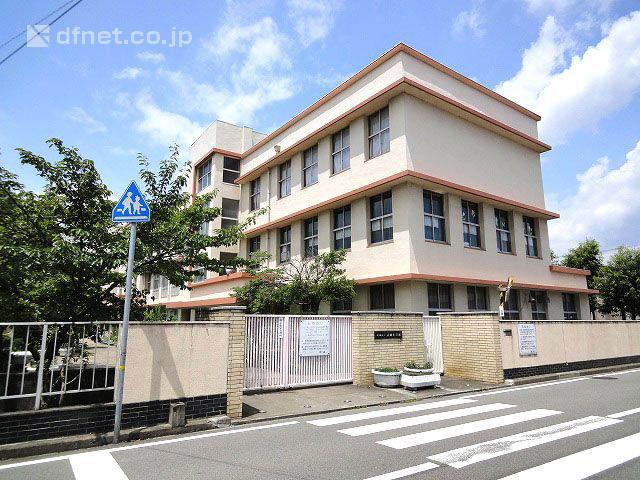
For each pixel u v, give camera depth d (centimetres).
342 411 838
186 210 923
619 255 2559
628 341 1614
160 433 653
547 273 1948
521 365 1225
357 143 1662
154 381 689
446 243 1543
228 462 521
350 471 482
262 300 1470
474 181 1689
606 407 829
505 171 1848
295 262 1784
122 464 518
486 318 1181
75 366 740
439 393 1009
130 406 662
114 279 835
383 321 1138
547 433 638
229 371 767
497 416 760
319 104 1870
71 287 782
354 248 1625
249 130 2536
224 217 2355
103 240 755
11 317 738
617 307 2545
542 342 1302
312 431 673
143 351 686
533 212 1886
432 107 1595
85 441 593
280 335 1017
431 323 1276
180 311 2444
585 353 1429
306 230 1902
